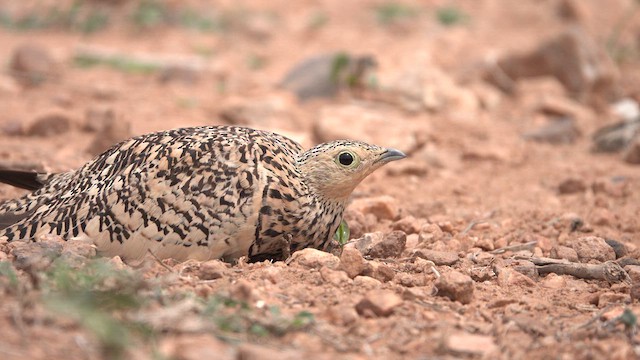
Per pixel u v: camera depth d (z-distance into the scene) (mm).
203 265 12898
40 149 21969
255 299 12109
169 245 13297
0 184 18562
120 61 32125
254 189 13383
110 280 11789
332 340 11242
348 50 35531
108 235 13391
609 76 30516
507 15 42562
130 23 38562
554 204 20047
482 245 16453
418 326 11859
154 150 13828
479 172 23016
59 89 28328
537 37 38750
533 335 11828
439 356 11125
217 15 40094
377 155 14188
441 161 23203
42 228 13828
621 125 25297
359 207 18031
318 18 40250
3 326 10500
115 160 14180
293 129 25078
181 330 10734
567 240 17219
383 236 15844
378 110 27359
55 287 11648
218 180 13375
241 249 13617
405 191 20891
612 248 16125
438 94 28219
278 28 39281
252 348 10266
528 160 24125
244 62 34031
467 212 19031
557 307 13102
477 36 38625
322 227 14172
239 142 13789
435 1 44281
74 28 38031
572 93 30250
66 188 14547
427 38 37531
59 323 10672
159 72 31516
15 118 24797
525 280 14188
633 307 12930
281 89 28656
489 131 26359
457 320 12242
